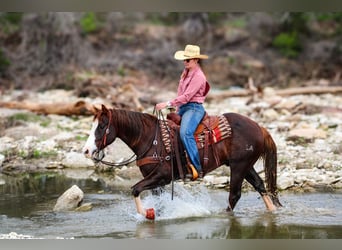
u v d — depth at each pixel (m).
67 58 32.75
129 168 16.27
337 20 39.19
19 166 16.95
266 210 12.40
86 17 37.22
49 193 14.32
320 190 13.98
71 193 12.93
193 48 11.70
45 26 33.06
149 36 36.94
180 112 12.12
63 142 18.69
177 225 11.41
